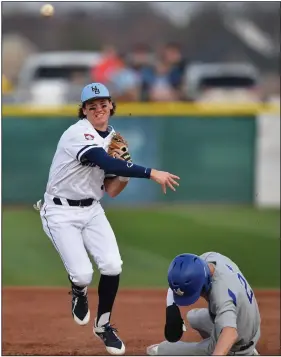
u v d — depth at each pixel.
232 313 17.31
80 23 108.19
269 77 79.50
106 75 57.25
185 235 40.53
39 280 33.00
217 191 49.06
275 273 34.00
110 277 19.45
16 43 100.44
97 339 23.38
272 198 48.50
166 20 103.88
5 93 53.41
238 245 38.56
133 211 46.88
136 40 106.00
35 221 44.28
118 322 25.45
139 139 49.03
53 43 106.88
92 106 19.25
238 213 46.41
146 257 36.25
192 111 48.81
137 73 58.12
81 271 19.25
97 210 19.98
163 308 27.59
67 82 60.25
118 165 18.48
